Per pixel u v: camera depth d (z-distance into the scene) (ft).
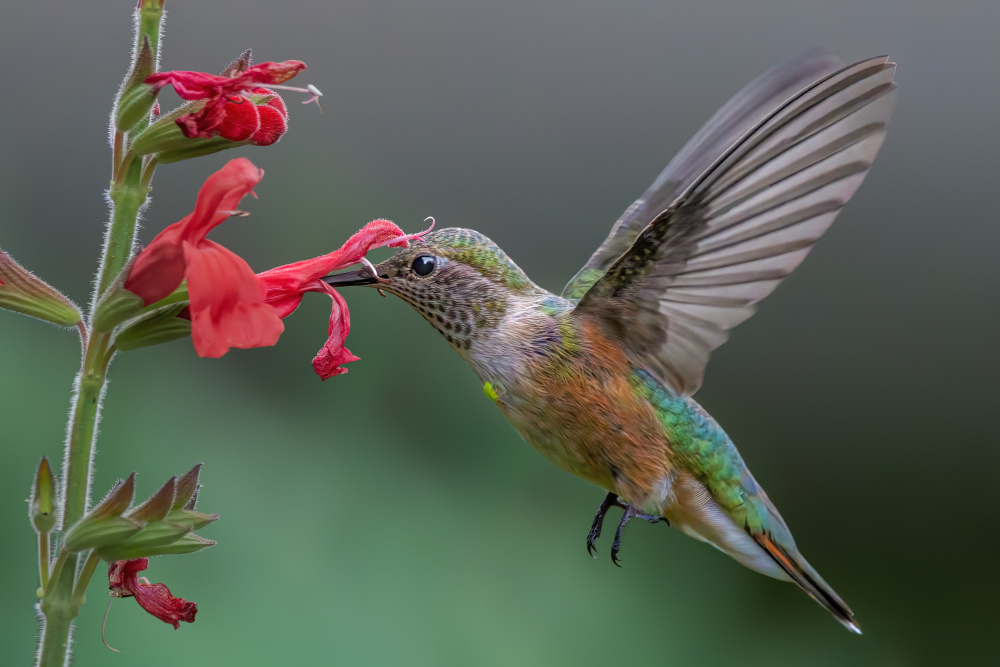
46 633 3.91
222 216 3.91
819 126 3.98
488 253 4.06
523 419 4.05
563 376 4.05
